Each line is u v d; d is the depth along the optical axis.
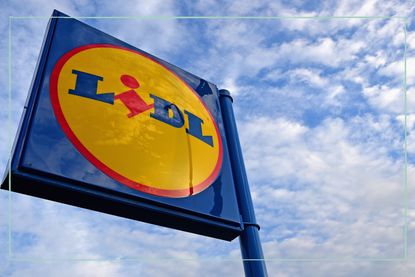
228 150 6.21
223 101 6.91
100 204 4.29
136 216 4.59
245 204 5.60
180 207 4.73
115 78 5.27
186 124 5.68
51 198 4.08
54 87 4.52
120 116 4.89
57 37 5.05
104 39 5.62
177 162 5.14
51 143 4.09
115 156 4.52
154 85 5.73
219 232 5.22
